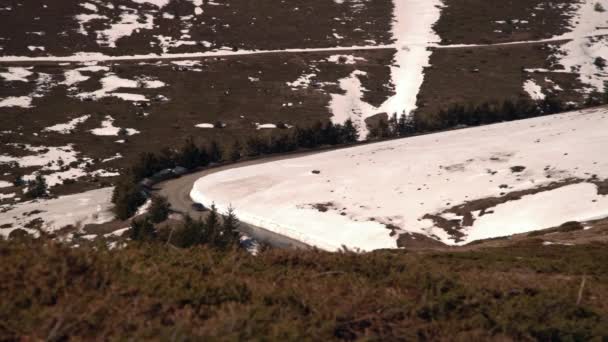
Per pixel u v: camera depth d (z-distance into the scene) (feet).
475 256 86.84
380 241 228.63
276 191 310.45
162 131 454.40
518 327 36.04
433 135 422.00
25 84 517.14
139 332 26.84
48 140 417.08
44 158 385.09
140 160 364.79
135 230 222.89
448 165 309.42
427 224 238.27
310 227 254.68
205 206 306.96
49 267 32.35
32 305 28.99
